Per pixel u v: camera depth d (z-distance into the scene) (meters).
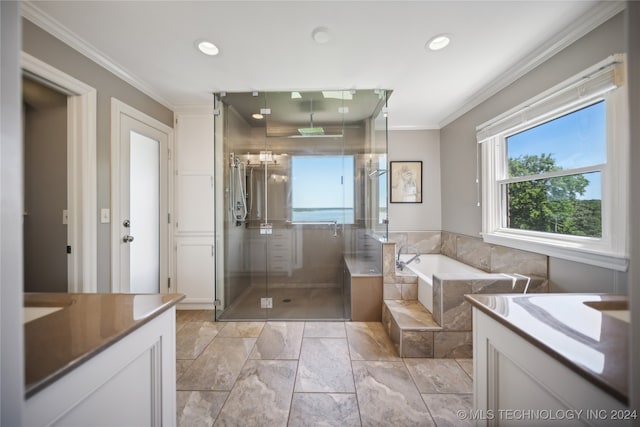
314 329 2.34
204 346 2.05
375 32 1.61
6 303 0.44
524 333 0.75
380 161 2.75
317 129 3.11
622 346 0.68
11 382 0.44
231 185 2.95
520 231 2.15
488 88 2.35
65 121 1.77
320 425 1.29
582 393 0.60
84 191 1.75
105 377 0.69
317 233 3.12
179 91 2.44
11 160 0.45
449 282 1.85
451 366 1.77
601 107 1.49
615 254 1.37
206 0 1.35
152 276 2.48
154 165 2.51
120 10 1.41
